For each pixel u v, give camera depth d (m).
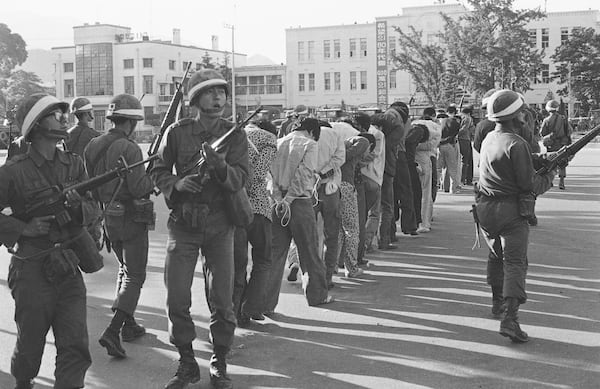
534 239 11.29
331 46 77.06
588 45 63.94
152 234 12.84
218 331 5.44
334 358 6.07
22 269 4.55
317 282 7.66
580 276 8.84
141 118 6.52
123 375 5.81
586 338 6.47
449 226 12.80
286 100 79.25
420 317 7.21
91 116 8.70
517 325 6.32
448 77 49.19
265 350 6.30
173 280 5.27
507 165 6.27
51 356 6.30
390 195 10.60
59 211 4.59
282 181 7.31
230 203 5.32
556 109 16.91
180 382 5.29
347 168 8.72
